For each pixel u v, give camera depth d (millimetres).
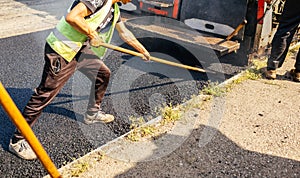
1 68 4746
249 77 4832
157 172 2941
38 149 2014
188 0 5031
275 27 5383
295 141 3455
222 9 4809
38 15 7207
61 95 4156
